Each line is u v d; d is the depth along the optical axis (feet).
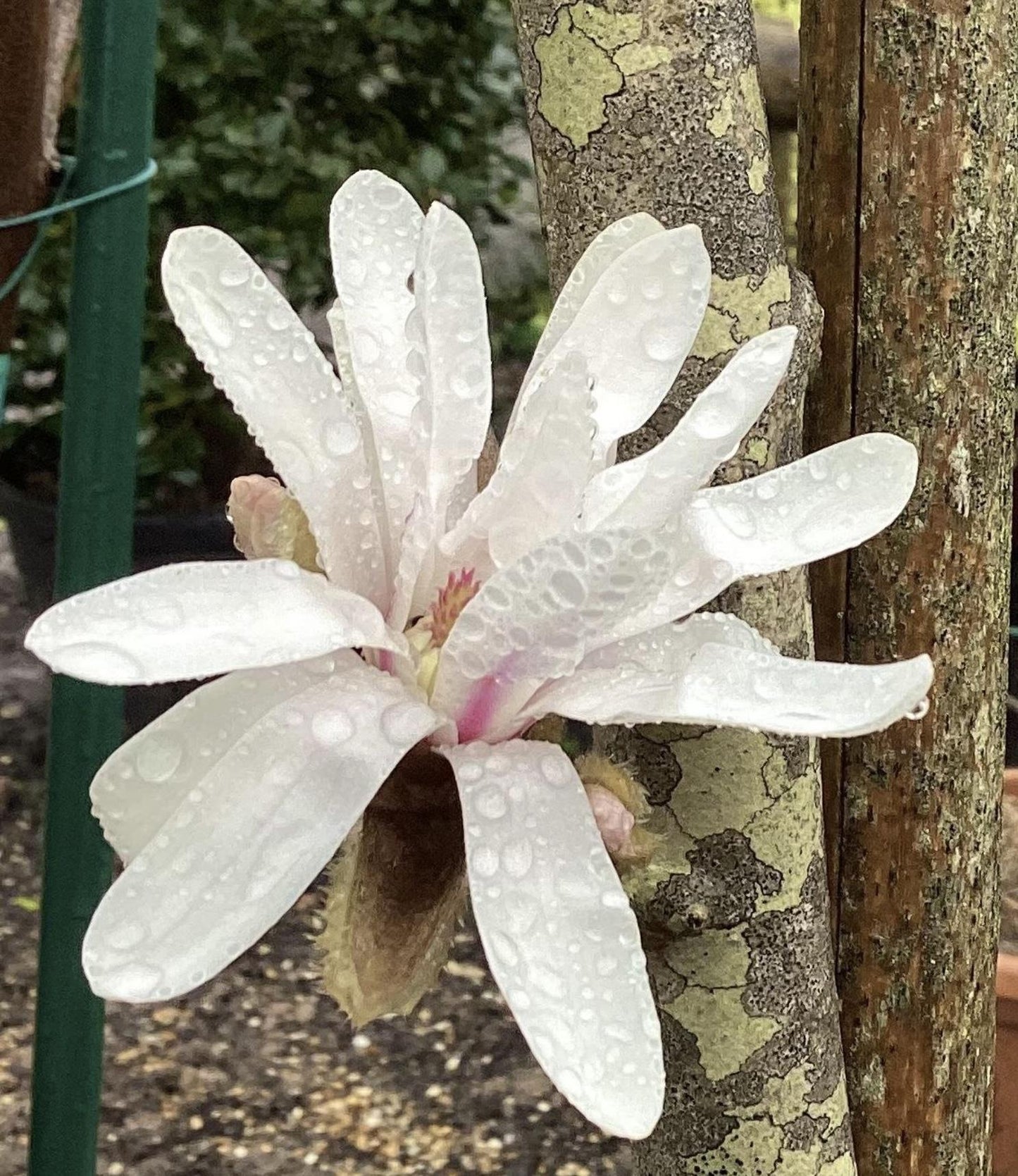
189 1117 2.06
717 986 0.83
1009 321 0.96
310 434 0.58
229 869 0.50
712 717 0.54
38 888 2.49
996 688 1.00
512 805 0.55
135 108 0.91
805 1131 0.85
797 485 0.63
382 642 0.55
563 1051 0.50
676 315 0.61
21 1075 2.07
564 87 0.78
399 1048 2.23
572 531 0.53
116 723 0.97
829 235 0.94
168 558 2.73
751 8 0.81
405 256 0.64
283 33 2.70
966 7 0.89
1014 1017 1.48
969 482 0.95
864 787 0.99
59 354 2.78
